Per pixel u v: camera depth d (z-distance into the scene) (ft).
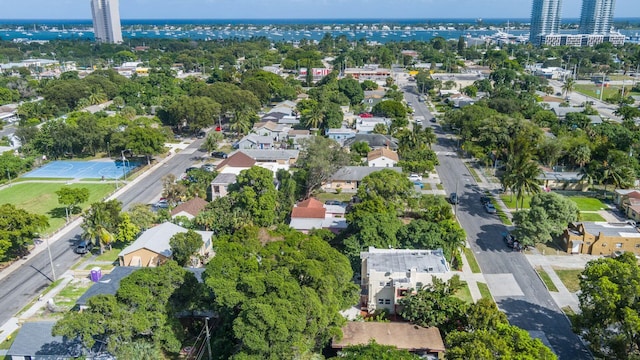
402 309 228.43
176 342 193.16
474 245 304.30
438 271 232.32
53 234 322.75
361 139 494.18
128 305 187.52
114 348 176.65
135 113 645.51
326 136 532.73
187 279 207.92
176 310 204.74
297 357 167.53
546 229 287.28
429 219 303.89
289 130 557.33
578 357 204.95
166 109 604.90
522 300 246.68
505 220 340.18
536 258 288.71
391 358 169.89
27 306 244.63
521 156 348.38
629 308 183.32
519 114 562.25
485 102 610.24
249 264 200.34
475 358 161.38
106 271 275.59
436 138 514.68
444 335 209.97
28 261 289.74
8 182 425.69
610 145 427.33
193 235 262.88
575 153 424.46
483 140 476.13
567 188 401.70
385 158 428.15
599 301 187.83
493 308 201.46
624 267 196.54
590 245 291.58
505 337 175.22
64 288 260.62
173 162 479.82
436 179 424.46
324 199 381.19
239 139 557.74
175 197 359.25
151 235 287.28
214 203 319.88
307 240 231.30
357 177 396.57
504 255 291.99
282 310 167.02
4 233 272.31
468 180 421.59
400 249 264.72
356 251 262.06
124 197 388.98
